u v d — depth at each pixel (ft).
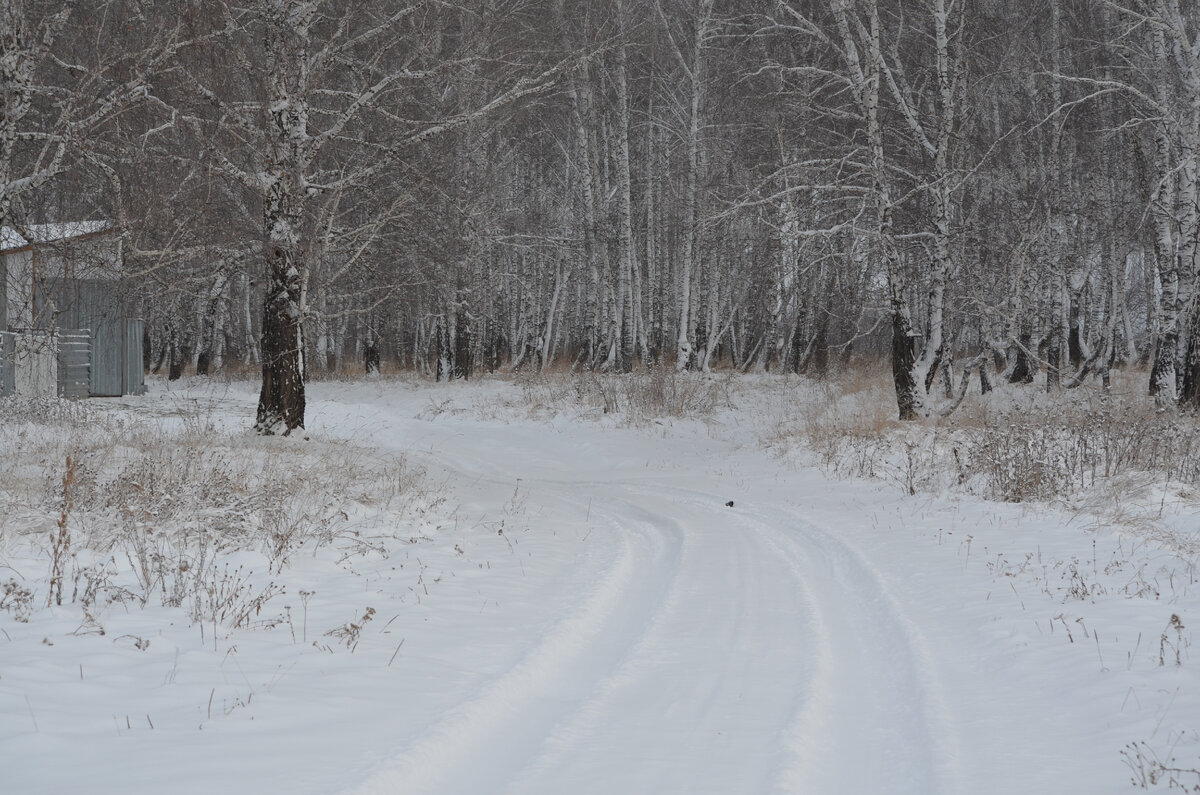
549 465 71.61
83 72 51.19
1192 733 15.37
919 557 32.04
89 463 40.52
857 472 55.52
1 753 13.82
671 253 142.82
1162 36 68.03
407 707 17.08
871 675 20.16
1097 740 15.75
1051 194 84.69
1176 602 24.30
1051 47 85.20
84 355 88.74
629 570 31.45
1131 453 47.44
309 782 13.33
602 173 127.95
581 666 20.74
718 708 17.80
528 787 14.02
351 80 69.67
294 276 62.49
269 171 59.41
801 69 72.49
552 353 159.02
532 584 28.84
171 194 56.59
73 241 57.31
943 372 84.53
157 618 22.56
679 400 90.38
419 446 78.79
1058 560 30.07
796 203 86.28
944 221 70.49
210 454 49.34
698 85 104.12
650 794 13.80
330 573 29.04
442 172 67.82
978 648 21.74
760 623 24.41
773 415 86.74
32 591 24.39
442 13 62.95
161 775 13.29
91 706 16.19
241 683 17.94
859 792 14.16
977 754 15.40
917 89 79.30
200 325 146.41
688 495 51.65
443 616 24.31
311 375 140.46
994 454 46.32
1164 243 69.51
